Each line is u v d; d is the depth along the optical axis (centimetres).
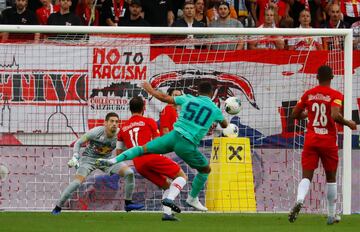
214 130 4516
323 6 5388
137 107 4069
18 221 3597
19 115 4500
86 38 4525
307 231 3181
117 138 4128
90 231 3092
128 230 3141
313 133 3478
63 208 4475
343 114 4325
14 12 4981
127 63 4541
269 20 5144
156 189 4497
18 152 4488
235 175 4394
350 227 3416
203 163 3619
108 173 4219
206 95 3584
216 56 4591
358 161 4625
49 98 4519
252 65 4609
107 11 5128
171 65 4566
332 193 3544
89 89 4534
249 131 4603
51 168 4512
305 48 4684
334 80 4653
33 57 4512
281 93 4625
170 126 4209
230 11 5194
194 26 5022
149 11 5191
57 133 4519
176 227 3316
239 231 3150
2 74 4494
